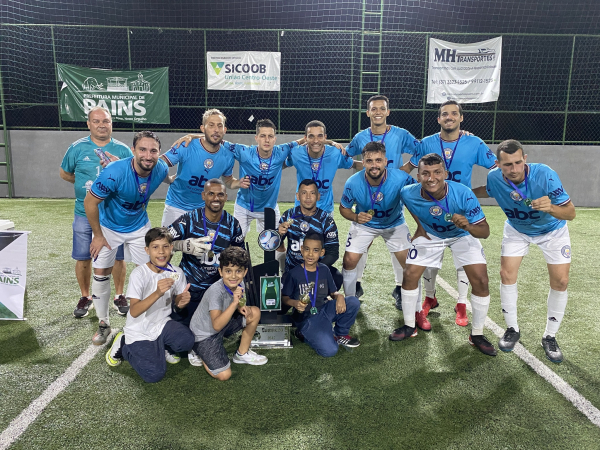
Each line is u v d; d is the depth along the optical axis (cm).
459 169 372
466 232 294
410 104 1098
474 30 1160
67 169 346
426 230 300
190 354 268
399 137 407
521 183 272
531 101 1153
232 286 252
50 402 225
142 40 1134
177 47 1141
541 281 434
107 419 211
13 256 327
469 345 299
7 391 235
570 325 331
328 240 323
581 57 1063
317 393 237
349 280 346
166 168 330
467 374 259
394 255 368
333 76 1126
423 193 282
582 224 729
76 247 341
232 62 898
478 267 286
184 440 196
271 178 417
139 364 241
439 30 1174
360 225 347
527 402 229
